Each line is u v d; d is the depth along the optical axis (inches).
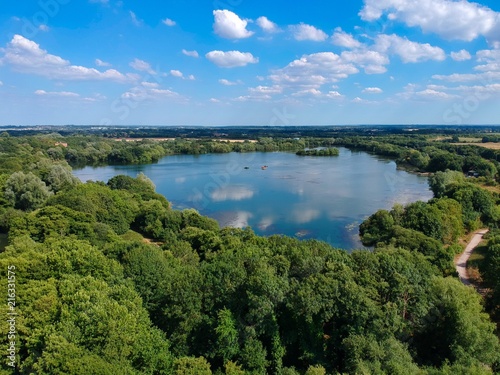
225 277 1587.1
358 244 3366.1
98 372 1083.9
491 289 2036.2
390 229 3105.3
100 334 1222.3
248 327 1444.4
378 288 1598.2
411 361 1397.6
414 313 1551.4
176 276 1643.7
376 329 1441.9
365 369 1242.0
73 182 4569.4
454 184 4146.2
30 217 2783.0
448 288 1647.4
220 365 1445.6
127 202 3804.1
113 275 1734.7
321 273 1692.9
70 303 1411.2
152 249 1999.3
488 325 1524.4
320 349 1517.0
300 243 2472.9
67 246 1952.5
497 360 1438.2
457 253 2920.8
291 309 1557.6
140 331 1305.4
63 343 1160.2
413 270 1722.4
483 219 3732.8
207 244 2645.2
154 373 1312.7
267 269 1647.4
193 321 1461.6
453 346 1456.7
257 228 3818.9
